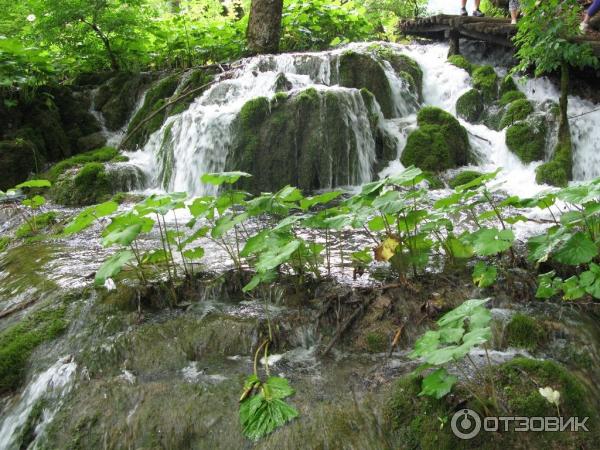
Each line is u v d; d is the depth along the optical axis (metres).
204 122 6.97
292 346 2.82
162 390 2.49
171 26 10.45
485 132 7.89
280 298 3.17
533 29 6.32
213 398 2.41
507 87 8.52
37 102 8.59
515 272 3.26
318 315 2.92
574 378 2.38
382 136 7.33
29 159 7.70
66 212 6.14
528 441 2.09
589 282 2.66
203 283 3.35
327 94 6.78
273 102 6.84
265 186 6.70
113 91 9.70
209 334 2.86
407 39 13.12
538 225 4.52
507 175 6.94
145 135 8.52
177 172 7.23
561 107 6.76
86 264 3.98
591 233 3.10
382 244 3.05
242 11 14.59
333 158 6.71
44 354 2.88
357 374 2.53
